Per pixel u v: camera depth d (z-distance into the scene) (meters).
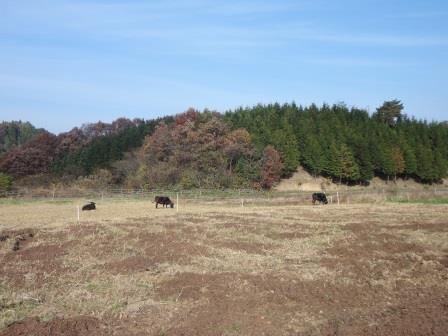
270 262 16.89
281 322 10.83
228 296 12.68
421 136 100.00
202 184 67.62
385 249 19.41
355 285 13.95
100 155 87.19
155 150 75.50
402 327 10.41
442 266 16.44
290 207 41.62
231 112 99.06
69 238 22.14
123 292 13.14
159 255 18.06
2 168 88.00
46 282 14.29
